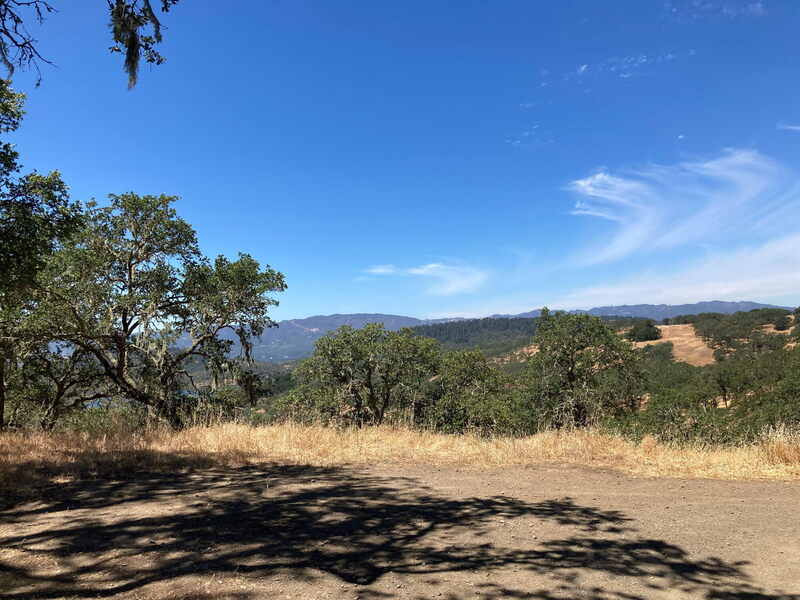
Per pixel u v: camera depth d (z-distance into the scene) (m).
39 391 17.36
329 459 7.14
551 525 4.22
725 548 3.71
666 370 62.62
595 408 26.14
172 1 4.58
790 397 32.78
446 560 3.42
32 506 4.48
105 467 6.07
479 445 8.22
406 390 34.16
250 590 2.87
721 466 6.64
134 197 16.56
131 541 3.63
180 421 14.27
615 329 29.31
